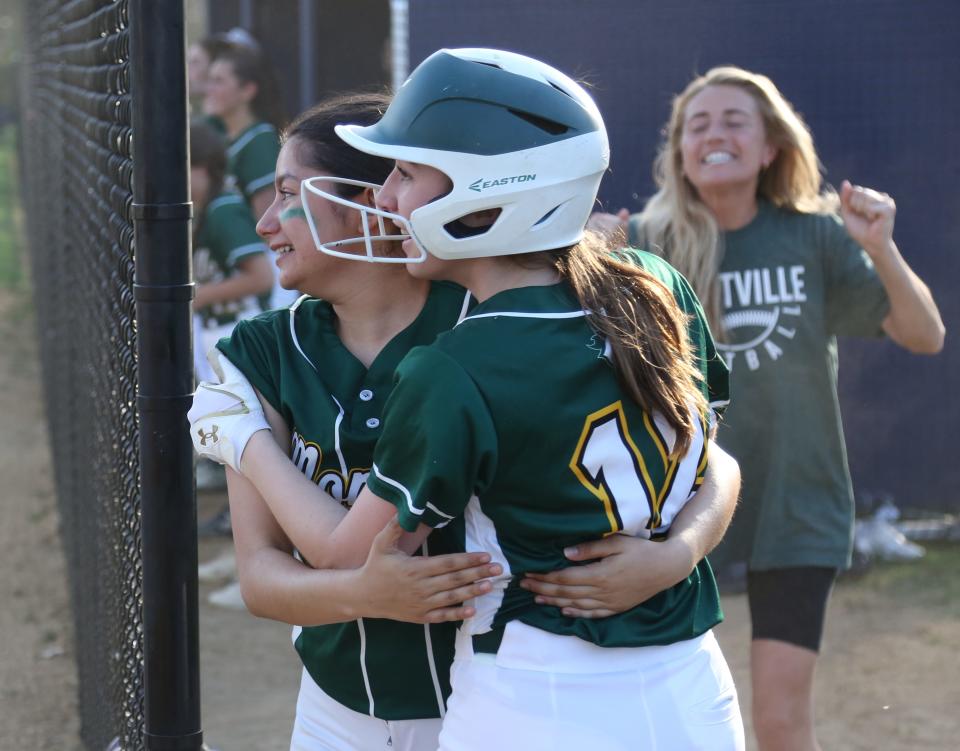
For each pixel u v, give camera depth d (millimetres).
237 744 15312
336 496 7023
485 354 6145
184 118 7129
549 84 6430
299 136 7223
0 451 30203
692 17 21109
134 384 8062
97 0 10055
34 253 38812
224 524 23578
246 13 36000
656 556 6492
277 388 7141
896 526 22250
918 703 16172
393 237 6891
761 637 11531
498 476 6230
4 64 94500
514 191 6277
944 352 21953
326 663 7363
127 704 9094
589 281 6457
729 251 12000
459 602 6457
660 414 6516
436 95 6309
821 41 21156
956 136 21234
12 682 17516
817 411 11727
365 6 34562
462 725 6480
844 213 11500
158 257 7141
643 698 6406
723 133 11586
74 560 17656
